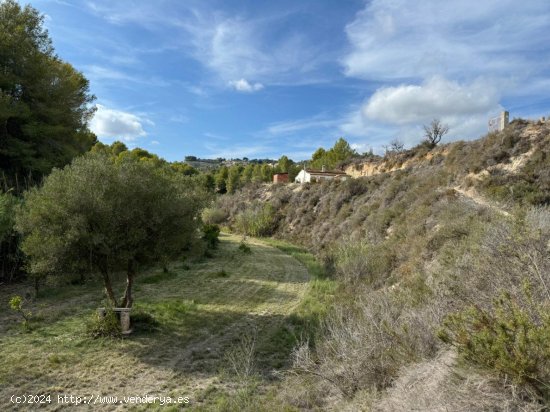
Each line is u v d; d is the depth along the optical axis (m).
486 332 3.25
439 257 9.64
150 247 9.14
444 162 21.61
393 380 4.82
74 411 5.70
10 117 18.22
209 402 6.04
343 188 29.56
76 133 23.77
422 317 5.32
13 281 13.30
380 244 15.48
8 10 19.88
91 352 7.89
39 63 19.73
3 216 11.88
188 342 8.85
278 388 6.31
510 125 18.09
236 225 38.00
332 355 5.98
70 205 8.23
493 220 8.64
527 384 3.06
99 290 12.98
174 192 9.62
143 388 6.53
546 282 4.34
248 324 10.48
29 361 7.21
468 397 3.28
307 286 15.58
